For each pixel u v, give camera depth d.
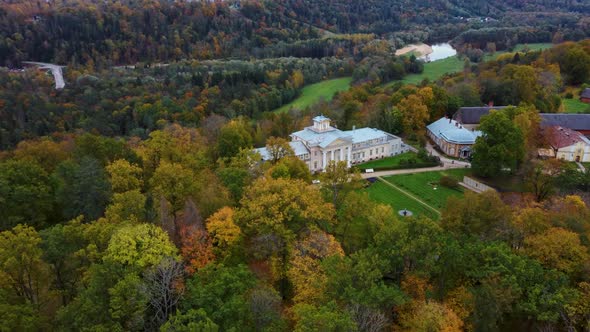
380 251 76.62
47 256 68.62
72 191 94.38
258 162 125.06
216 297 61.84
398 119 196.88
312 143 160.50
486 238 83.94
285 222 85.81
